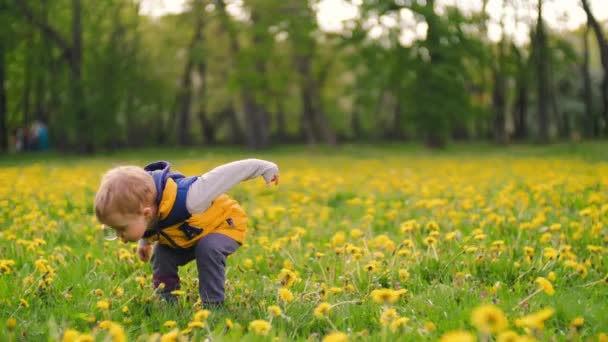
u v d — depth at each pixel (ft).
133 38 118.21
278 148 111.34
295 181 38.32
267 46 104.42
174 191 11.03
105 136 93.15
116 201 10.41
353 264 13.88
